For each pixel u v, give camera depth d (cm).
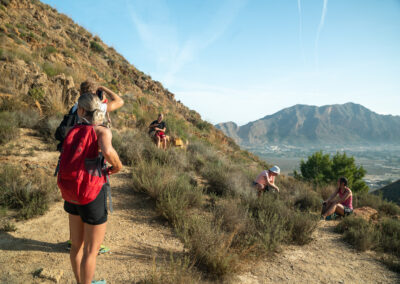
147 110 1381
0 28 1180
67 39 1822
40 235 314
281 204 502
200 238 314
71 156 167
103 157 188
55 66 1116
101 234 185
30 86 819
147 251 314
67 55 1461
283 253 362
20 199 381
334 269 336
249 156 2003
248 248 331
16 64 880
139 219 408
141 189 501
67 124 213
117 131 888
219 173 663
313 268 331
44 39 1467
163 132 894
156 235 363
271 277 294
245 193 561
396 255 405
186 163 745
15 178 415
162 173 557
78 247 198
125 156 702
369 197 827
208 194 576
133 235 354
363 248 411
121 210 429
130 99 1471
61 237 316
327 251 395
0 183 397
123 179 559
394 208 747
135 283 245
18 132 642
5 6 1503
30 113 734
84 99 179
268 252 343
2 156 514
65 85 882
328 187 851
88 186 168
